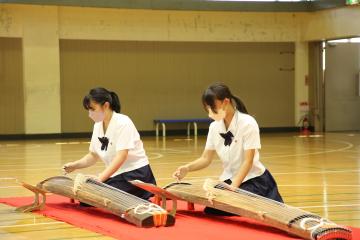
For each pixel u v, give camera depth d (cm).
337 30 2252
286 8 2319
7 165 1347
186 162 1381
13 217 704
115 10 2253
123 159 711
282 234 580
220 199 626
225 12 2352
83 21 2222
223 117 650
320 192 895
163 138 2227
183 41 2359
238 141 663
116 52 2300
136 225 616
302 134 2334
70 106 2253
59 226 647
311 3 2325
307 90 2464
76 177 710
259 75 2450
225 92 646
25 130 2173
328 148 1706
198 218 669
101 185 691
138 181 689
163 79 2361
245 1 2289
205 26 2355
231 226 622
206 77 2403
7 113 2169
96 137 748
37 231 623
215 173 1159
